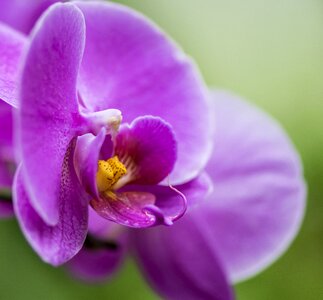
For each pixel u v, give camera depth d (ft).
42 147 0.75
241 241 1.05
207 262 1.00
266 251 1.05
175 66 0.86
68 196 0.78
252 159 1.04
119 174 0.81
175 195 0.82
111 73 0.84
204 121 0.87
